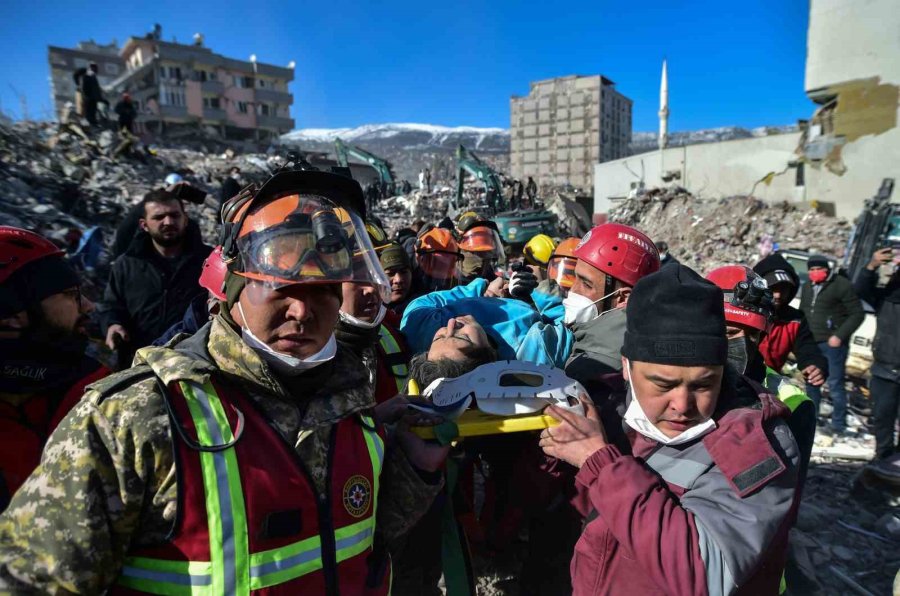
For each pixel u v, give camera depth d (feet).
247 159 79.71
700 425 4.27
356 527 3.67
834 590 9.11
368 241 3.92
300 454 3.44
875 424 12.97
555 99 276.41
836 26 59.67
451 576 5.34
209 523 3.02
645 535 3.88
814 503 11.69
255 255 3.39
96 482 2.94
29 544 2.88
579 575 4.69
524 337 7.43
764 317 6.42
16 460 5.13
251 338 3.49
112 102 144.87
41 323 5.43
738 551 3.72
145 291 10.91
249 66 171.42
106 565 2.99
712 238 61.41
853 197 59.82
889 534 10.44
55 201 31.60
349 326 5.77
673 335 4.01
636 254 6.88
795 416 6.07
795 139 73.72
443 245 12.96
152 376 3.24
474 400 4.85
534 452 5.52
